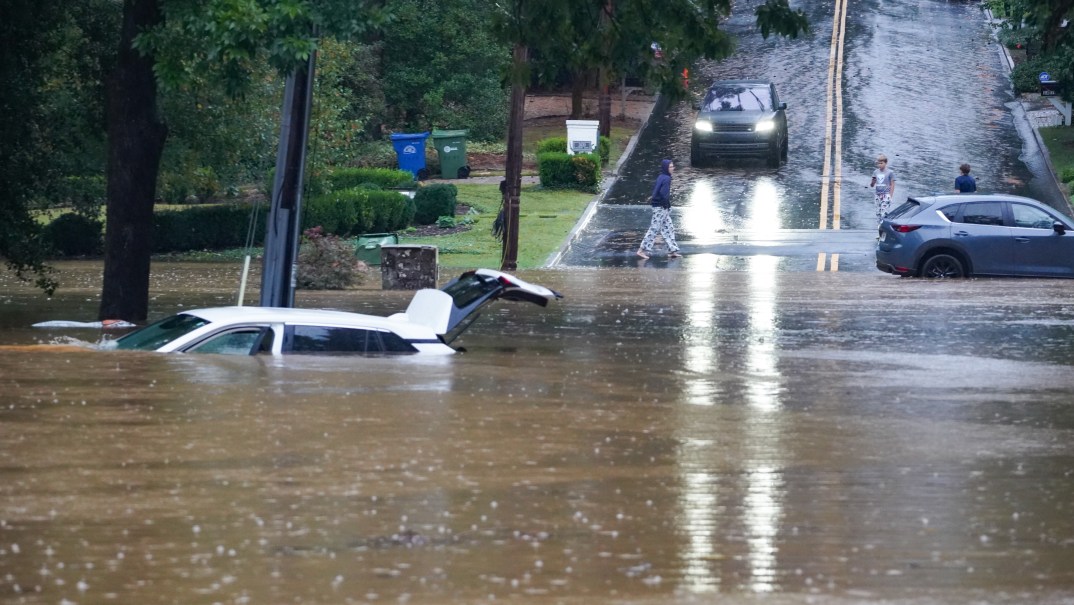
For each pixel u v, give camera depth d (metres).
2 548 13.41
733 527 14.69
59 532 14.02
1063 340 35.88
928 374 28.77
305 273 54.75
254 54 33.22
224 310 27.72
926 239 55.97
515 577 12.72
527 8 43.94
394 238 68.69
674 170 96.25
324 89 75.69
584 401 23.47
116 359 25.67
